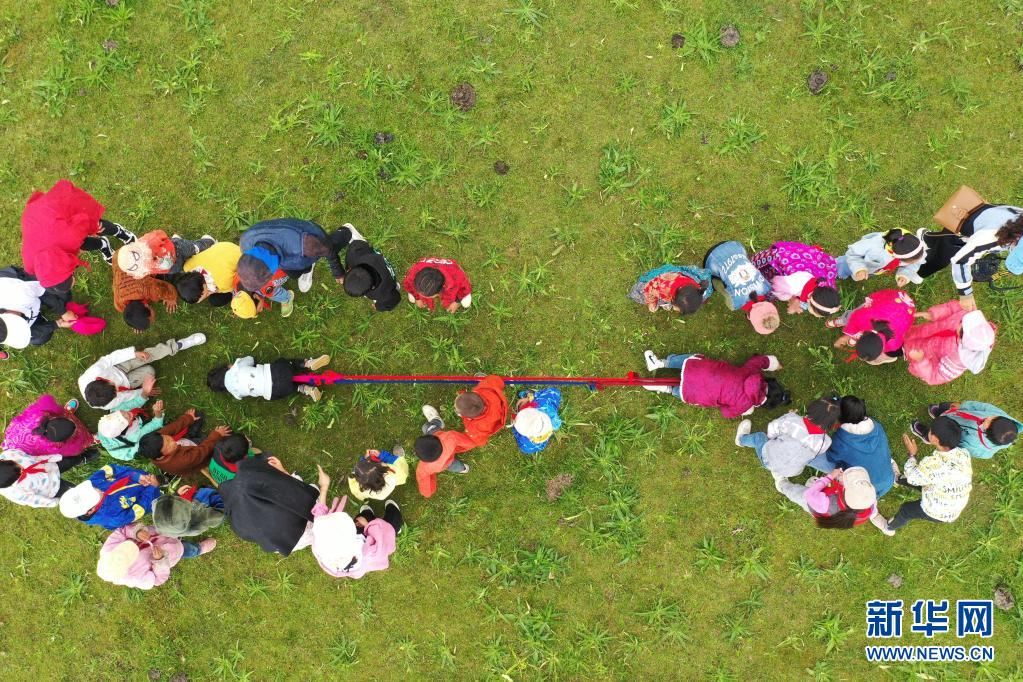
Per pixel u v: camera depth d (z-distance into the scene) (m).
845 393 4.99
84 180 5.08
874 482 4.48
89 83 5.07
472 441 4.22
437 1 5.03
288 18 5.05
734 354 5.00
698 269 4.48
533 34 5.02
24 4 5.10
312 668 5.07
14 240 5.11
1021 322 4.98
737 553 5.02
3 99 5.09
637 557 5.02
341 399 5.01
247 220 5.04
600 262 5.01
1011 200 5.05
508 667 5.01
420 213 5.03
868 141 5.06
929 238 4.57
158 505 4.30
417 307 5.00
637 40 5.03
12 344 4.50
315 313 5.02
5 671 5.16
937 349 4.39
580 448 5.00
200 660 5.10
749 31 5.04
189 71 5.06
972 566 5.04
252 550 5.06
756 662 5.02
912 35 5.05
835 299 4.17
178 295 4.96
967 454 4.48
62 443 4.57
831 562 5.04
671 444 5.01
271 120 5.04
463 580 5.02
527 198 5.02
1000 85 5.06
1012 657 5.01
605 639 5.00
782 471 4.48
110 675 5.12
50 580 5.12
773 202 5.04
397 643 5.05
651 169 5.02
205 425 5.03
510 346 5.02
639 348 5.01
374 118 5.04
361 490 4.45
